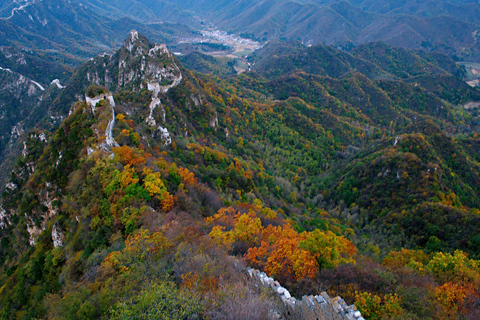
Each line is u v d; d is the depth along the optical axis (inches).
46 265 1748.3
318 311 828.6
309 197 4667.8
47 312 1242.6
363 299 1000.2
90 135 2375.7
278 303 943.7
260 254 1331.2
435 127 4938.5
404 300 1068.5
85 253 1540.4
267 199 3518.7
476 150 5629.9
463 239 2544.3
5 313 1711.4
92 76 7096.5
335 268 1247.5
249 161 4694.9
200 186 2532.0
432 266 1539.1
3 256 2603.3
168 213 1732.3
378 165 4126.5
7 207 2871.6
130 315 858.1
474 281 1333.7
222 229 1700.3
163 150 3068.4
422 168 3754.9
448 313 1072.2
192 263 1140.5
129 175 1865.2
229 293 908.6
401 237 2970.0
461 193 3878.0
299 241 1444.4
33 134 3307.1
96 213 1737.2
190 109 4913.9
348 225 3523.6
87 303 952.3
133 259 1248.8
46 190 2444.6
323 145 6446.9
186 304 867.4
